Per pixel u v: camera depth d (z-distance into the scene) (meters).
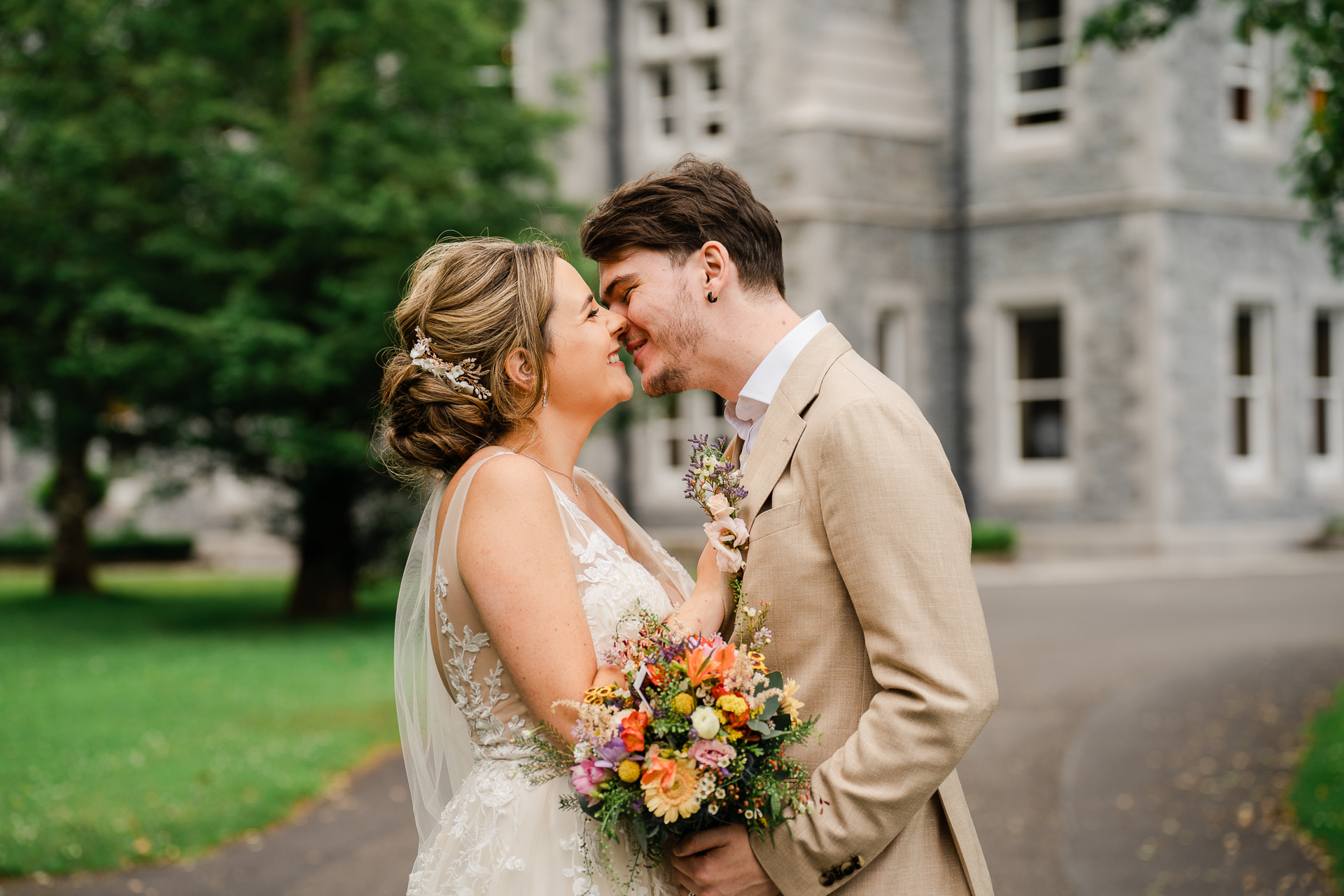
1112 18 6.41
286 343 11.13
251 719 7.88
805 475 2.12
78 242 12.16
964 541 2.04
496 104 12.86
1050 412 17.17
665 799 1.98
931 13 17.69
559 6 19.08
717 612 2.26
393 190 11.55
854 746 2.00
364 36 12.01
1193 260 16.16
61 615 14.20
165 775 6.34
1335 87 5.60
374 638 11.66
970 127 17.36
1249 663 8.63
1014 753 6.47
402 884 4.80
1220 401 16.38
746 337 2.27
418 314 2.42
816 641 2.11
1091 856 4.82
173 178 12.01
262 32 12.84
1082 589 13.36
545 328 2.40
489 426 2.41
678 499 18.31
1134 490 16.05
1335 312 17.69
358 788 6.34
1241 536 16.31
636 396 13.27
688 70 18.39
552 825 2.24
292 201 11.59
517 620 2.18
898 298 17.25
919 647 1.96
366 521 13.45
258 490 21.33
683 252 2.27
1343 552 16.62
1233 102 16.91
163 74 11.80
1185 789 5.68
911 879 2.10
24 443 13.69
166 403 12.39
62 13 11.73
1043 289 16.78
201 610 14.49
